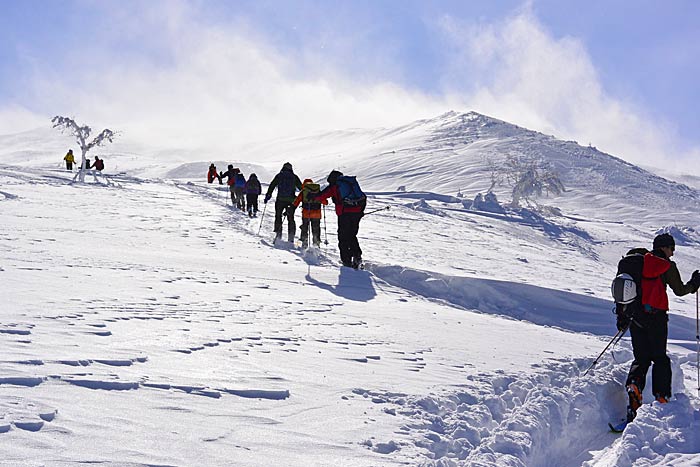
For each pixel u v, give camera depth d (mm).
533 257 21844
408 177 105062
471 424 4285
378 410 4098
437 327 7629
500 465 3666
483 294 11648
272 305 7688
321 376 4703
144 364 4414
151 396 3750
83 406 3412
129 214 18922
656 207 85688
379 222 25875
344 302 8641
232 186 25078
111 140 34188
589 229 45156
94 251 10922
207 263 10805
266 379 4426
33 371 3840
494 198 47094
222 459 2986
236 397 3969
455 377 5234
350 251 12305
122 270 9141
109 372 4070
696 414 5246
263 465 2992
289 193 14984
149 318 6047
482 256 18625
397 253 16078
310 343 5832
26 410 3184
